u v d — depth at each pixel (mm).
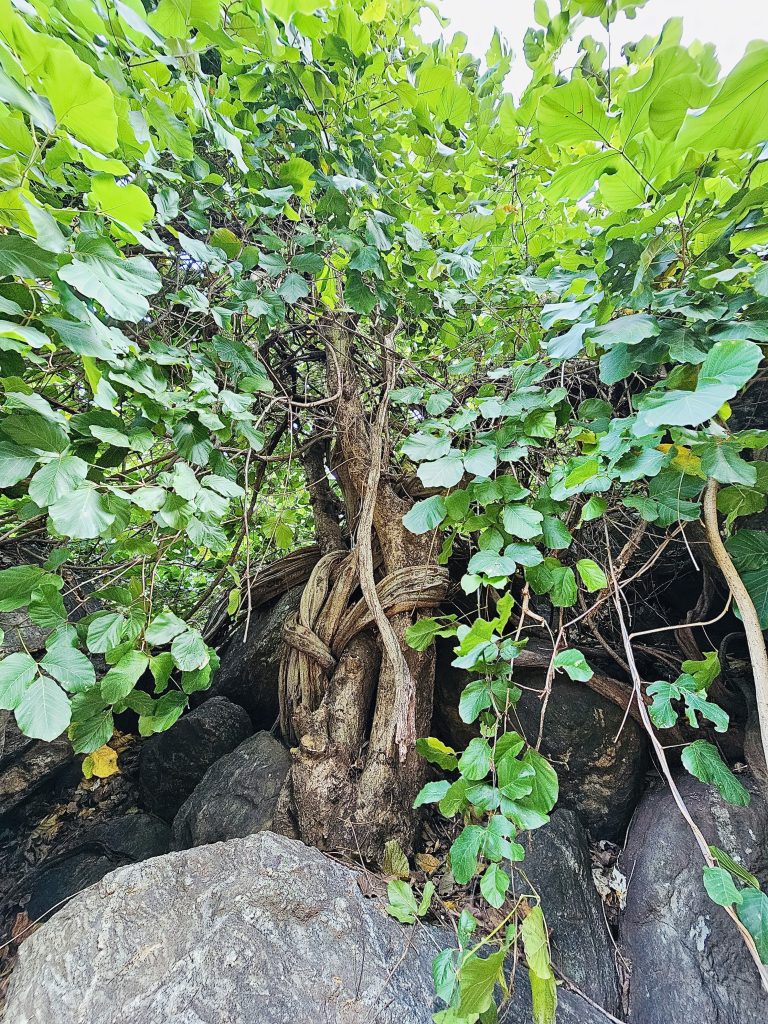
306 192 1445
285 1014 1027
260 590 2643
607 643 2051
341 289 1769
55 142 770
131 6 888
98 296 750
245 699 2584
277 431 2305
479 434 1348
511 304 1759
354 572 2057
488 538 1286
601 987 1411
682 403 870
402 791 1688
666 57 701
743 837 1543
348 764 1693
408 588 1885
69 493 812
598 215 1896
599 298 1152
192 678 1055
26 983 1073
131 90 954
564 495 1124
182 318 1514
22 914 1780
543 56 1421
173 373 1400
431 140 1631
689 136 703
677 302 1041
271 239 1430
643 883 1579
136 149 992
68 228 809
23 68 598
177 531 1199
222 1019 996
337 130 1489
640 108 781
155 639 988
